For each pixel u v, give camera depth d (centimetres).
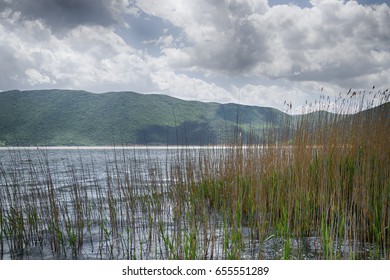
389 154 629
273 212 615
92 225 707
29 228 626
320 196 549
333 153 664
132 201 705
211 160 839
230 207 646
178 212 591
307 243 533
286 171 654
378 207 561
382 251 488
